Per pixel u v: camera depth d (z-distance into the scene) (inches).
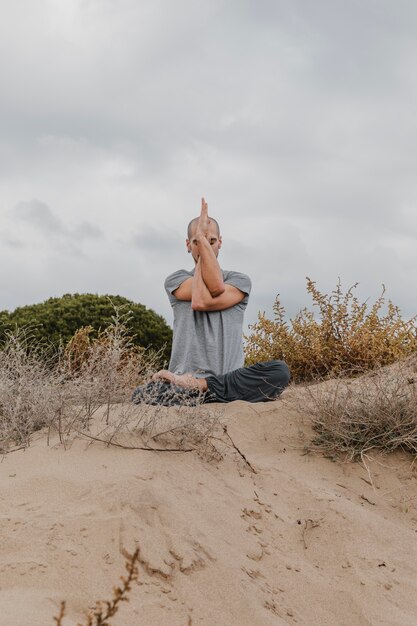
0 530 116.1
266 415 210.8
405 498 179.9
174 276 247.0
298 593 126.9
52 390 176.6
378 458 195.2
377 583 136.9
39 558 109.6
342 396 211.0
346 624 122.5
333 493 171.5
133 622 100.3
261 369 226.4
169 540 120.4
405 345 342.0
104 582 107.3
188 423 165.9
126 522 119.7
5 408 169.8
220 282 233.3
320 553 144.7
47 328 392.2
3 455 149.9
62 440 154.6
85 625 96.0
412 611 130.6
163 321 434.9
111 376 175.2
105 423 165.6
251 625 109.0
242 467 170.7
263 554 134.8
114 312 411.8
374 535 152.3
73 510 123.0
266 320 360.5
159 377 214.4
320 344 338.0
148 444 156.9
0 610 94.7
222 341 237.5
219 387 224.5
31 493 128.8
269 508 153.2
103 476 136.3
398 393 215.8
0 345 377.4
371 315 348.2
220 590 114.5
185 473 151.3
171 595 109.0
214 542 127.6
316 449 196.1
